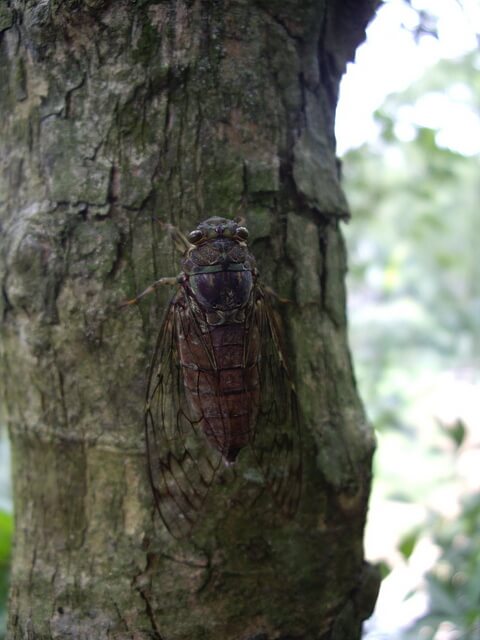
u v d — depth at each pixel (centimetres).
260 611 10
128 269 10
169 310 10
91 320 10
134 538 10
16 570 11
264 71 10
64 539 11
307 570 11
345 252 12
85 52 10
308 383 11
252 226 10
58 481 11
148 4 10
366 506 12
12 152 11
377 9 13
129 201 10
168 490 10
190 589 10
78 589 10
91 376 10
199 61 10
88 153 10
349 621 11
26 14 10
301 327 11
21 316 11
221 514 10
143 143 10
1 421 16
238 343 11
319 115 11
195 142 10
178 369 11
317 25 11
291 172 11
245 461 10
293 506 11
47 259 10
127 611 10
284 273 11
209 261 10
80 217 10
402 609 21
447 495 24
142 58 10
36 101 10
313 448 11
